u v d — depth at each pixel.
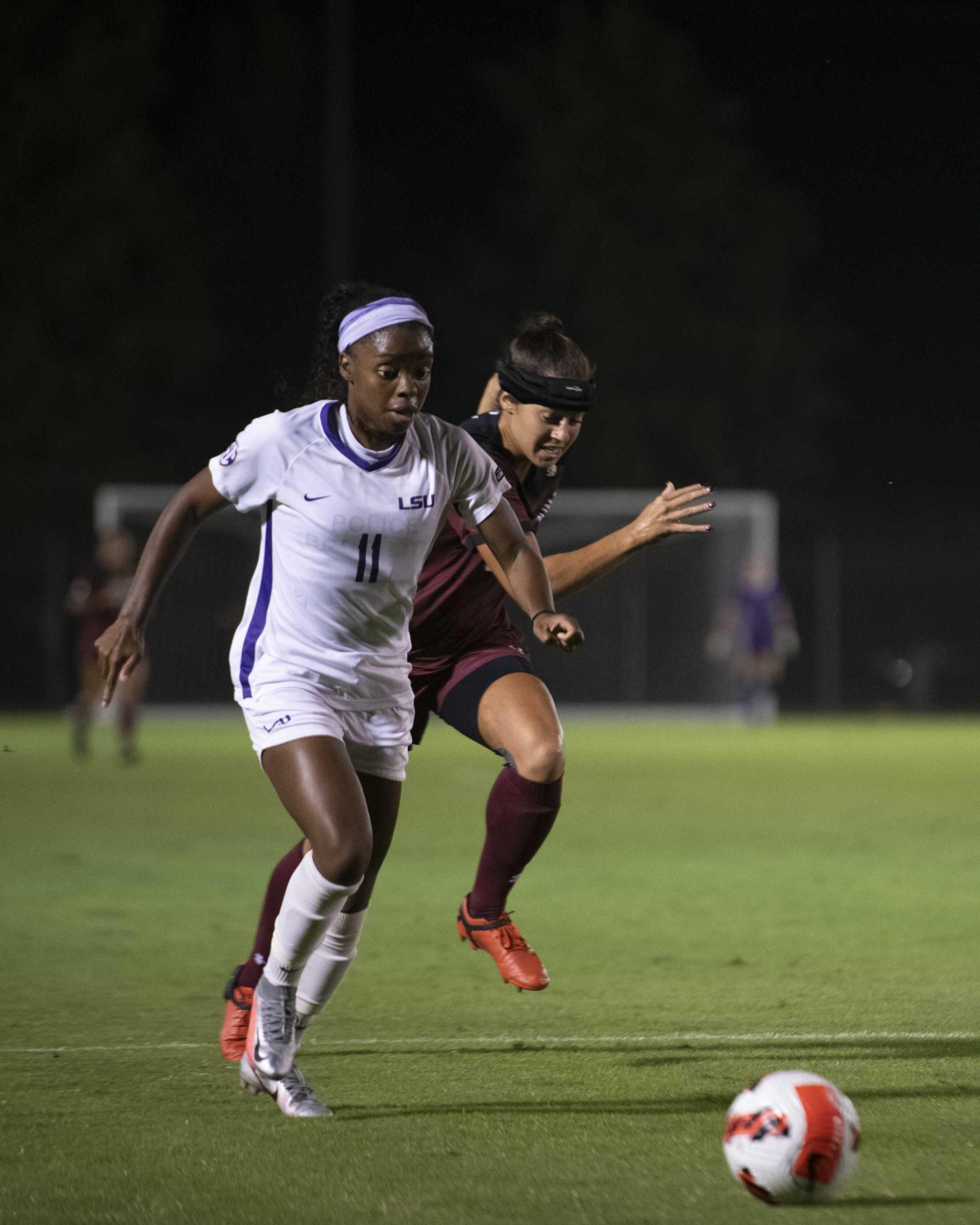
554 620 18.02
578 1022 21.53
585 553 21.98
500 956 20.89
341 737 17.19
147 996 23.33
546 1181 14.73
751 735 95.62
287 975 16.98
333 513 17.08
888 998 22.95
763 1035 20.67
